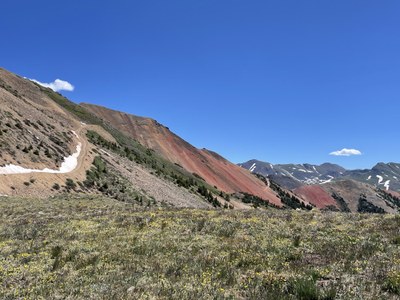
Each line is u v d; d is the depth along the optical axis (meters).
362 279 10.07
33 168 69.44
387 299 8.66
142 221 21.67
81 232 19.27
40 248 15.99
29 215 28.64
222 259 13.09
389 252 12.74
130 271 12.02
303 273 10.80
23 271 12.62
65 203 39.78
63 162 84.19
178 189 133.88
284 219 21.97
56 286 10.92
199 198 143.88
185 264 12.55
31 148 76.81
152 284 10.55
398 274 9.83
